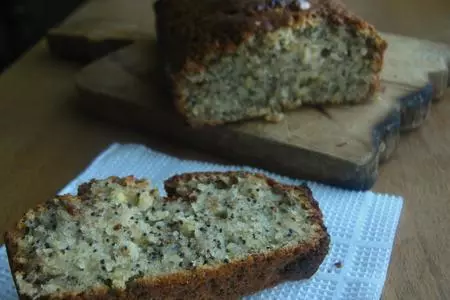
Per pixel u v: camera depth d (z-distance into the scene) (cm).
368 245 34
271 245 31
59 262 29
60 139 43
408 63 44
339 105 41
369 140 38
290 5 40
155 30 50
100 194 33
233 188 33
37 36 69
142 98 42
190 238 31
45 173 40
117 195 32
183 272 29
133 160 39
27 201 38
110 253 30
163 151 41
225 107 40
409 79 43
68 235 30
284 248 31
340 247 33
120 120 43
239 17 40
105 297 28
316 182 38
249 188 33
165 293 29
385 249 33
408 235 35
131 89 43
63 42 50
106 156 39
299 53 40
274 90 41
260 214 32
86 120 44
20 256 30
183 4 43
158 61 46
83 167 40
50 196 38
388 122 40
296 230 31
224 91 40
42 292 28
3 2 68
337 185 38
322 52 40
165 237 31
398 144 41
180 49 40
